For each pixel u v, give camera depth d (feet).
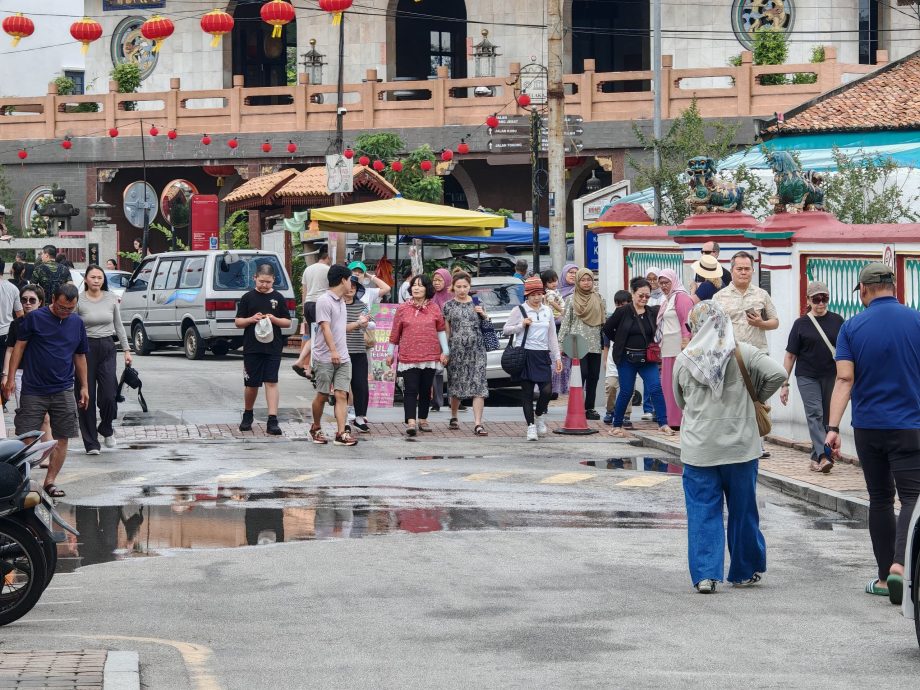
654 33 240.53
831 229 113.50
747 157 199.72
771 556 76.43
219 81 372.99
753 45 322.34
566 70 342.03
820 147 198.08
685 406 68.23
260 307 128.67
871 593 66.03
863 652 54.19
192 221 273.33
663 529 84.23
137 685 46.78
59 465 97.14
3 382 96.02
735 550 67.87
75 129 339.98
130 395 160.56
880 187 163.02
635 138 295.69
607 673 50.78
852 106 204.95
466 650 54.85
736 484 67.15
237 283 215.31
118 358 218.38
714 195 134.31
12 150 344.49
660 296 137.80
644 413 140.36
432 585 68.28
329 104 320.50
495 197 336.08
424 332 127.65
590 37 394.73
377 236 237.86
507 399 162.50
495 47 343.46
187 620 61.05
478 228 173.17
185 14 374.43
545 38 341.21
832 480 99.25
